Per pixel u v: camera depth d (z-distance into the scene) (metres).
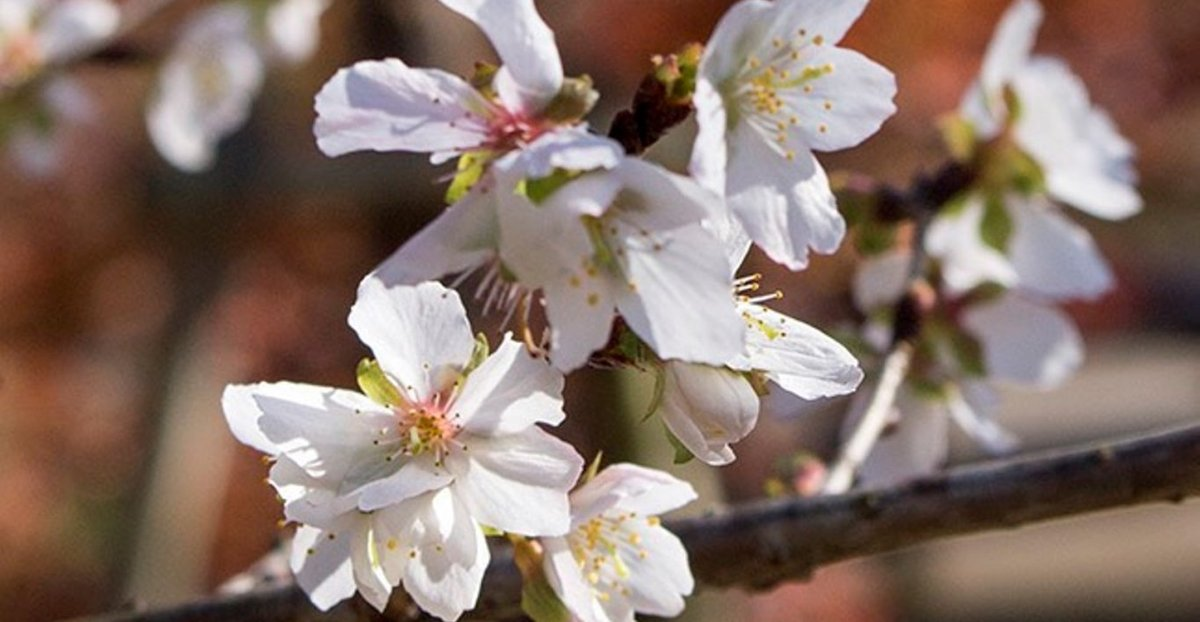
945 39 1.41
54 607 1.63
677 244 0.52
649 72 0.54
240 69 1.04
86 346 1.68
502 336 0.55
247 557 1.57
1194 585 2.17
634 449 1.08
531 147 0.52
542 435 0.54
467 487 0.54
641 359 0.53
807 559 0.63
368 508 0.53
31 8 0.98
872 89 0.54
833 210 0.54
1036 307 0.73
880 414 0.68
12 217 1.62
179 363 1.41
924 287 0.70
